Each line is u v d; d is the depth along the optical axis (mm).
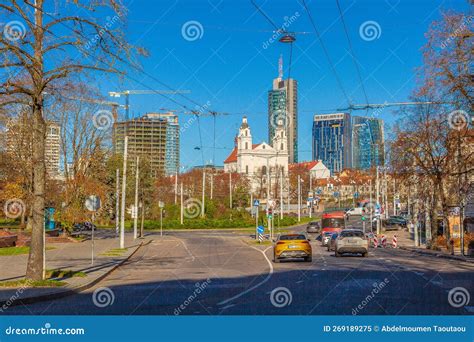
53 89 19641
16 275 21547
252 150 142750
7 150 42656
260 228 53125
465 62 29047
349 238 34781
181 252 40844
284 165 132250
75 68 18250
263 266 27594
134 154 73438
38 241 18812
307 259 30625
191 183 120875
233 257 35156
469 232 43625
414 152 40875
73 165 49000
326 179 134750
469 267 25844
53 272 21938
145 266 28391
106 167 60219
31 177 44344
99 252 37719
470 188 39250
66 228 51625
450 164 40094
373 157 70562
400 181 46562
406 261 30547
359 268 25344
